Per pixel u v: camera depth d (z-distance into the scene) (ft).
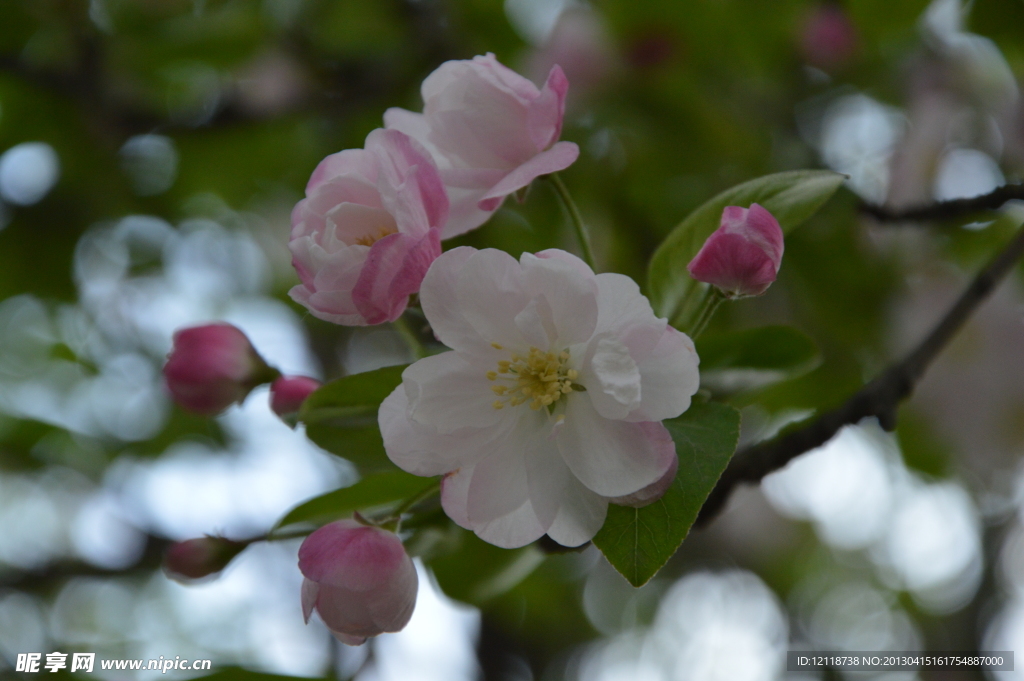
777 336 1.34
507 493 1.20
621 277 1.18
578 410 1.19
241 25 2.14
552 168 1.23
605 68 2.03
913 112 2.00
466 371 1.20
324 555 1.21
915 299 1.95
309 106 2.24
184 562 1.33
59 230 2.27
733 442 1.19
